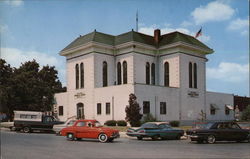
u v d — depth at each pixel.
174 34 49.50
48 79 59.09
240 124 27.56
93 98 45.88
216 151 16.81
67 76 51.44
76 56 49.75
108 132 22.91
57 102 52.84
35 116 35.03
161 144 21.33
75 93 49.41
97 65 46.59
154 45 49.41
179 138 27.00
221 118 54.28
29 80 49.84
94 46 46.44
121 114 41.62
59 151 16.39
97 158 13.79
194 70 49.66
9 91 45.97
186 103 47.34
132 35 47.69
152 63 49.00
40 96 50.81
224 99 55.72
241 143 22.69
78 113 48.84
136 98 40.03
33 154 15.02
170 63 47.75
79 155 14.77
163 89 44.16
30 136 28.06
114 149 17.62
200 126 23.19
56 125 34.19
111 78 48.22
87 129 23.53
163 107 43.97
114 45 48.47
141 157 14.14
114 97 42.81
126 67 47.12
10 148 17.64
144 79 47.34
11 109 47.78
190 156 14.57
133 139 26.73
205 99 51.06
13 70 51.59
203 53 51.34
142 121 40.03
